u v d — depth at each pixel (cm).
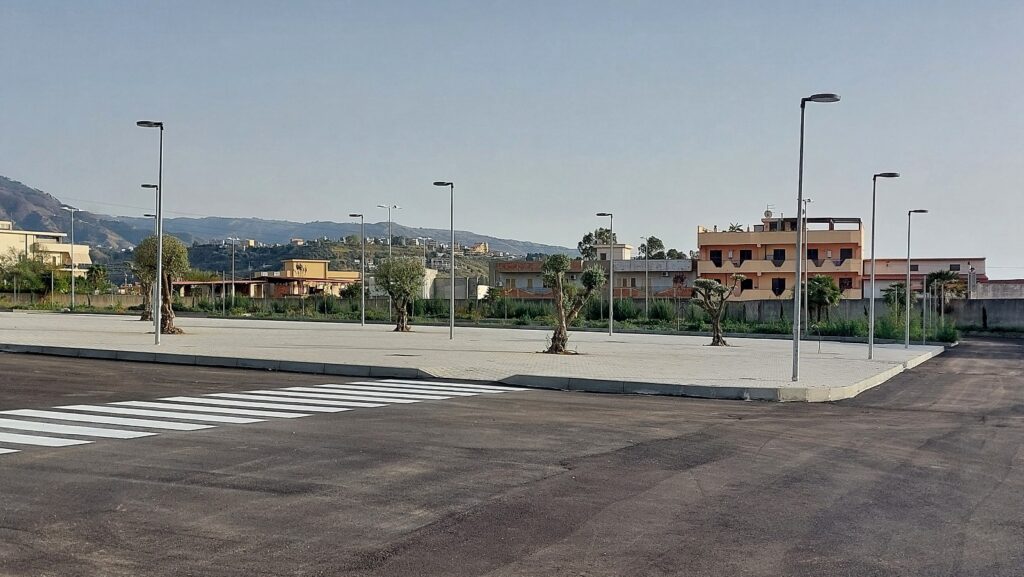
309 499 810
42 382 1752
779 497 862
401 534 700
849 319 5441
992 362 3469
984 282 8650
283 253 18712
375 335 3969
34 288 8869
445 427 1259
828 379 2173
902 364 2959
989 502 861
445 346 3162
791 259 7531
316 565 618
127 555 633
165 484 859
